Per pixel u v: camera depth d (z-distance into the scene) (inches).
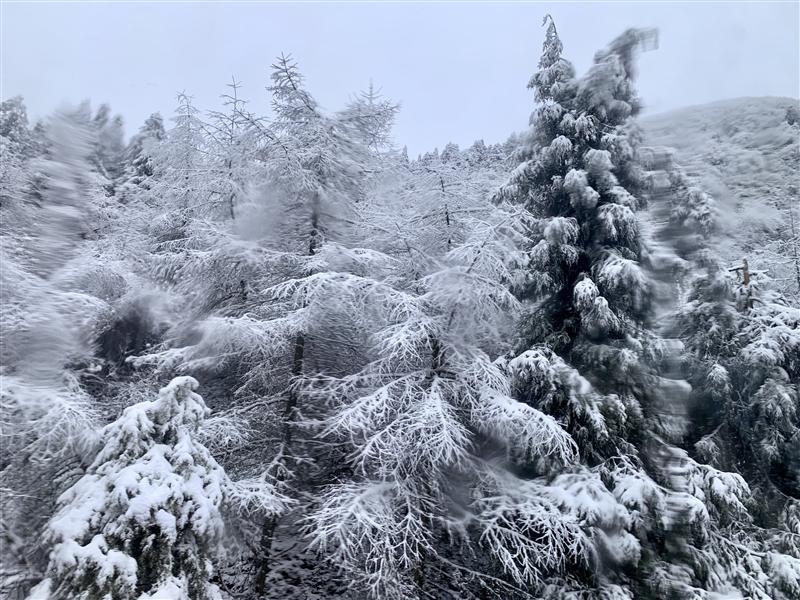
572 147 409.4
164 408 257.4
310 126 380.5
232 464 339.3
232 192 413.4
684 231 511.2
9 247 310.3
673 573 322.3
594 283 382.9
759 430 465.4
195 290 408.2
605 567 321.7
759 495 454.0
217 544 252.1
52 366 294.2
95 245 477.1
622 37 419.2
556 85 423.8
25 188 356.8
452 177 376.2
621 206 381.4
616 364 363.3
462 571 331.9
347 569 284.2
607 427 348.8
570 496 319.9
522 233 371.6
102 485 234.4
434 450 285.7
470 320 323.6
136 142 674.2
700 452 448.8
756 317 504.4
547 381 358.3
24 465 263.7
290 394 361.4
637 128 416.8
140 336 463.5
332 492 303.1
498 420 305.0
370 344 364.2
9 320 271.7
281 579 343.0
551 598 320.2
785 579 373.7
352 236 402.0
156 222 527.2
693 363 503.5
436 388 310.0
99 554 214.5
